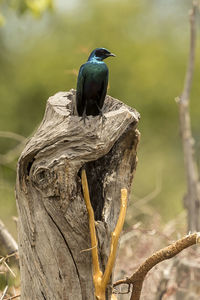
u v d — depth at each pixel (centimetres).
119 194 638
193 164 1139
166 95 3984
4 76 3953
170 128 3962
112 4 4409
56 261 603
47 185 593
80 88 718
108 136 591
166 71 4088
